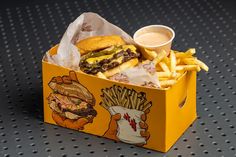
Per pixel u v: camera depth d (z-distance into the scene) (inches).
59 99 39.2
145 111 37.2
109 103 38.0
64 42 39.2
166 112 36.9
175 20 48.3
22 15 49.2
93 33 41.1
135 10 49.4
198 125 39.4
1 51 45.6
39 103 41.4
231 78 42.7
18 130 39.5
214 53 45.0
